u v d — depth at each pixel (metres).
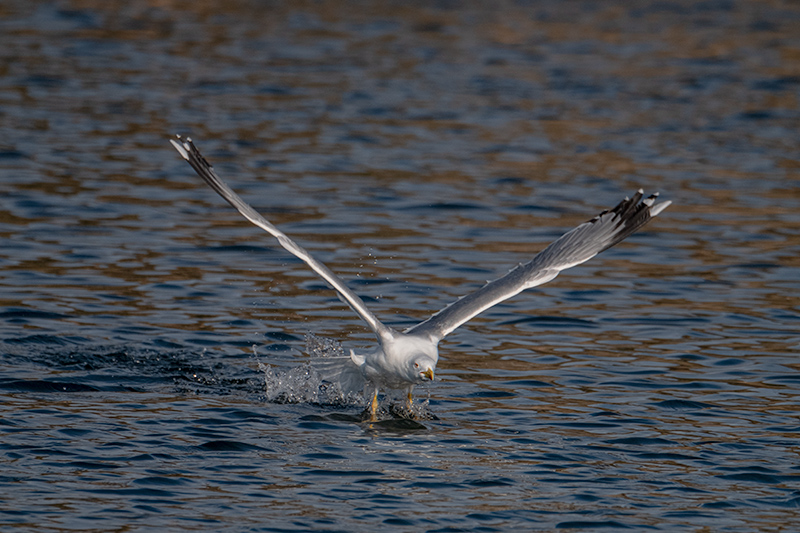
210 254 17.72
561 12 46.31
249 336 14.01
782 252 18.45
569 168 23.92
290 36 39.38
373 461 10.07
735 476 9.81
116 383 12.11
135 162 23.20
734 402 11.89
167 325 14.27
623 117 28.98
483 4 48.06
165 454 10.05
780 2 49.22
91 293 15.42
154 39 37.72
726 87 32.88
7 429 10.48
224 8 44.56
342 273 16.78
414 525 8.68
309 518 8.77
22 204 19.81
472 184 22.47
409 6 47.09
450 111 29.14
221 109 28.34
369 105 29.53
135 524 8.56
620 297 16.22
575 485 9.57
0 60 32.78
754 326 14.75
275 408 11.62
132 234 18.55
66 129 25.55
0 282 15.64
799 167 24.23
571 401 11.92
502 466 10.00
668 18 45.06
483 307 11.02
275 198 20.91
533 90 32.03
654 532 8.64
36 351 12.96
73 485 9.25
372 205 20.77
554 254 11.16
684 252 18.56
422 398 12.00
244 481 9.49
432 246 18.34
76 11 42.12
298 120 27.53
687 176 23.39
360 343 13.90
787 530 8.70
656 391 12.25
